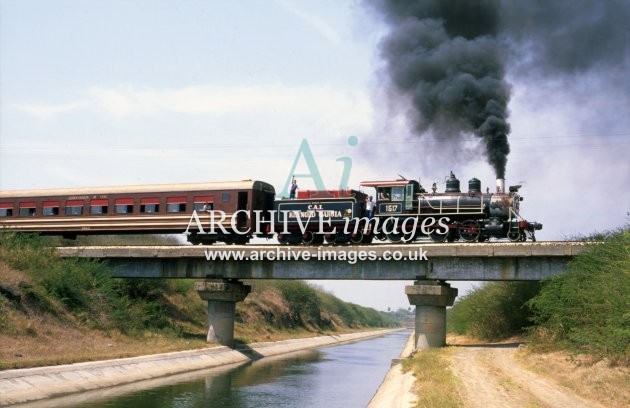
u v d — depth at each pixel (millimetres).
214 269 38562
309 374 34812
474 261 32562
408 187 35250
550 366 23125
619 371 19266
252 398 24656
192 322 49188
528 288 39594
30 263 34938
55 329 30688
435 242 35031
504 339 40531
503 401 16500
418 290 33062
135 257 39312
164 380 28406
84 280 37250
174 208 39188
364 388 29094
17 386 20969
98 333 33562
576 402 16516
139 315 40625
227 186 38250
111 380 25750
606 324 22125
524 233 33375
